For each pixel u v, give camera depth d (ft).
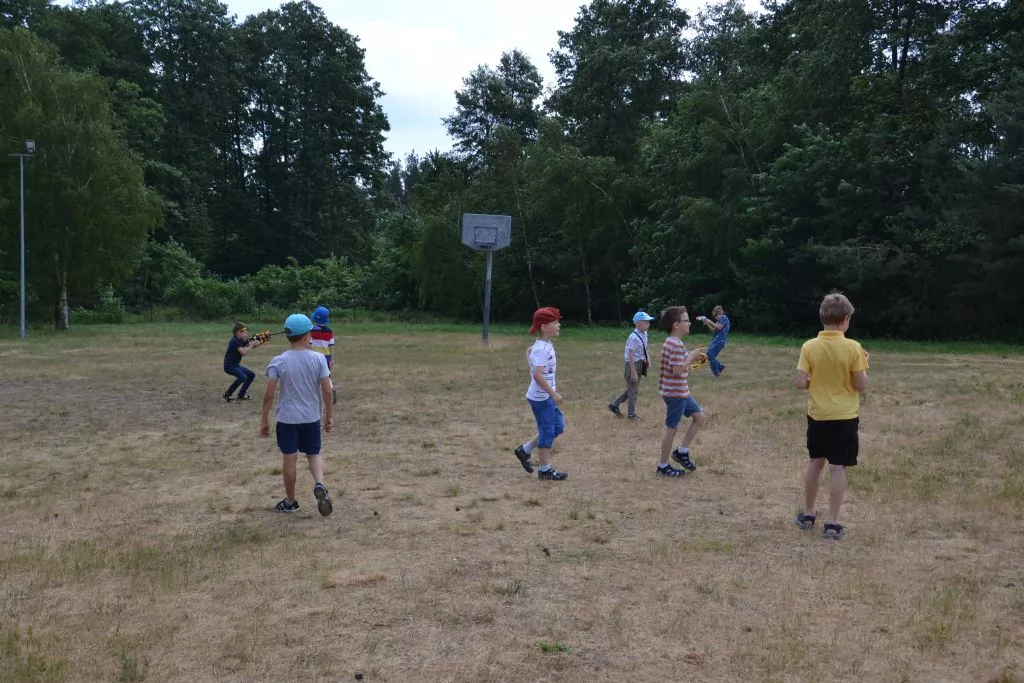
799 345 89.40
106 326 138.41
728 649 13.11
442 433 35.01
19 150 108.68
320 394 22.13
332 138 225.97
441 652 13.04
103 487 25.39
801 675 12.21
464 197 159.63
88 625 14.12
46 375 58.80
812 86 104.58
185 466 28.58
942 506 22.13
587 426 36.09
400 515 21.76
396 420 38.65
